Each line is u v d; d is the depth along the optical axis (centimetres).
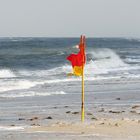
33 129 2350
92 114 2928
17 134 2203
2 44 13138
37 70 6419
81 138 2069
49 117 2789
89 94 4069
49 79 5334
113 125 2427
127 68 7344
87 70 6744
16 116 2883
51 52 10131
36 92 4166
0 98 3762
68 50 10938
